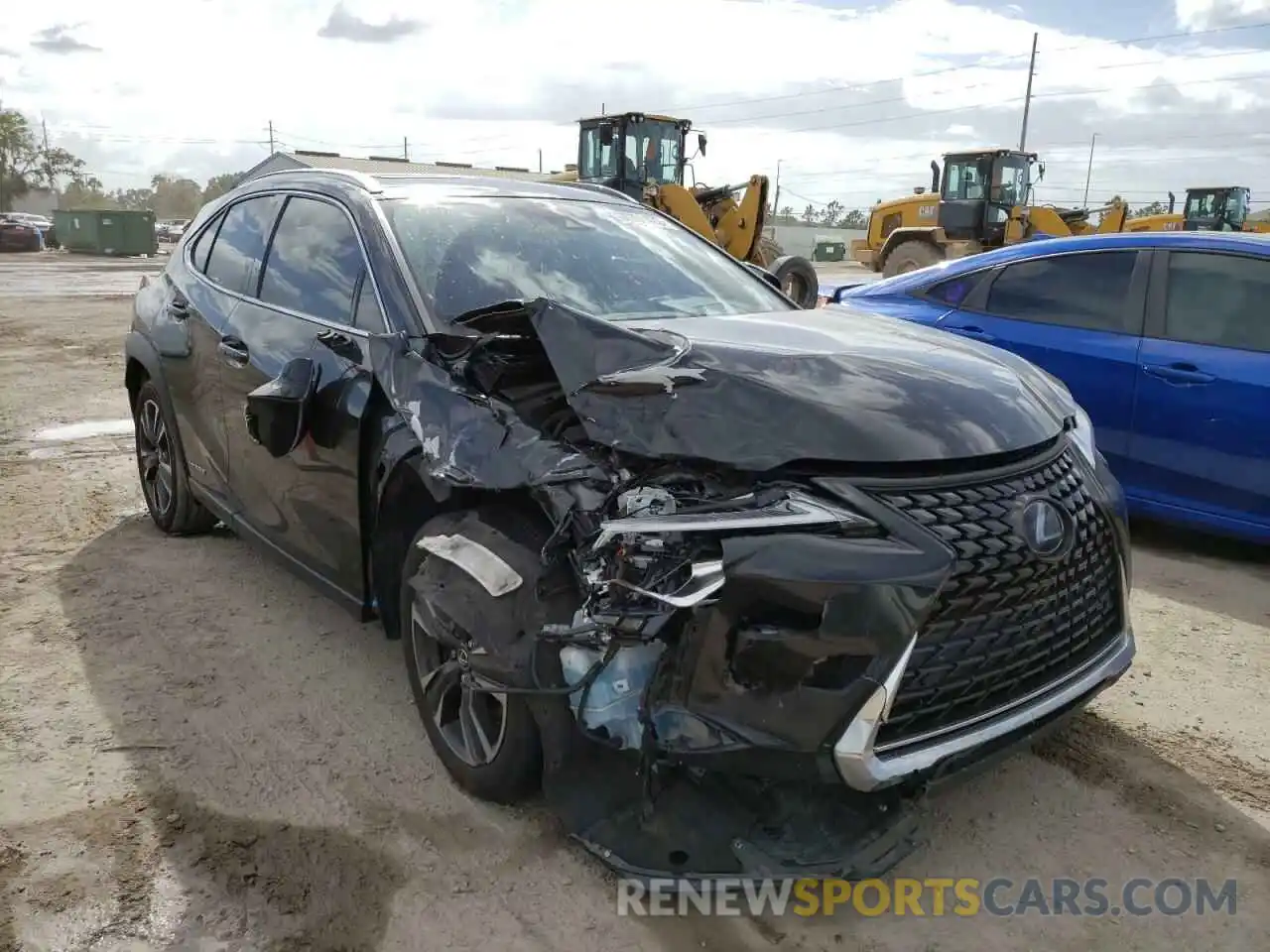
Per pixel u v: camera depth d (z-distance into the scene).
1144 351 4.97
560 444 2.60
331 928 2.41
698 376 2.62
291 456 3.55
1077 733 3.31
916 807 2.46
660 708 2.29
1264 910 2.50
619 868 2.39
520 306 2.85
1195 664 3.82
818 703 2.19
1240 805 2.92
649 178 16.97
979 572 2.35
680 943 2.38
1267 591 4.57
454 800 2.90
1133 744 3.25
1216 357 4.75
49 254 43.41
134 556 4.81
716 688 2.22
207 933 2.39
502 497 2.69
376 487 3.12
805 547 2.19
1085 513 2.71
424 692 3.02
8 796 2.89
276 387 3.31
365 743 3.20
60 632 3.97
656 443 2.44
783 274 13.52
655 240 4.15
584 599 2.40
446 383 2.93
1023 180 20.45
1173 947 2.38
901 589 2.20
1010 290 5.63
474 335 2.90
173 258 5.08
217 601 4.29
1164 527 5.52
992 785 3.01
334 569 3.46
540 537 2.57
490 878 2.58
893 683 2.21
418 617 2.94
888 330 3.44
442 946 2.36
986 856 2.70
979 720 2.44
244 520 4.12
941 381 2.77
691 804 2.46
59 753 3.12
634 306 3.58
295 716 3.36
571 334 2.74
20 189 96.19
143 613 4.15
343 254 3.65
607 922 2.44
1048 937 2.41
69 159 99.06
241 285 4.21
